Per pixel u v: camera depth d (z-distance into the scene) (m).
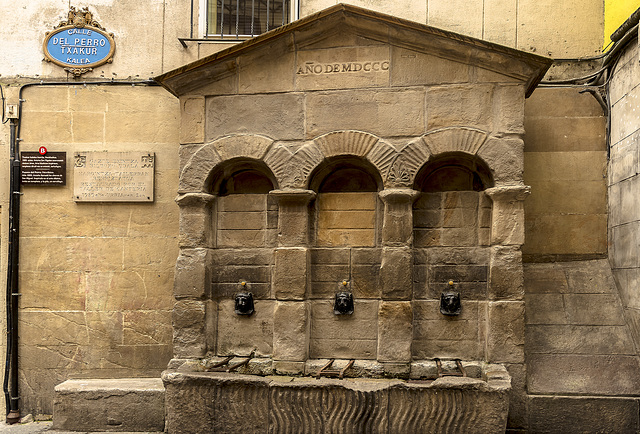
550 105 5.00
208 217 4.65
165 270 5.14
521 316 4.18
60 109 5.26
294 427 3.89
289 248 4.48
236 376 3.97
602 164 4.91
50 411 5.12
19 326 5.16
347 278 4.55
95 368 5.12
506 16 5.14
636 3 4.42
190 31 5.32
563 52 5.07
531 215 4.94
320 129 4.47
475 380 3.74
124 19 5.34
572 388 4.15
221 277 4.70
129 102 5.26
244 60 4.54
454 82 4.35
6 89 5.28
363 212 4.58
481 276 4.41
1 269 5.21
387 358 4.34
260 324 4.63
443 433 3.75
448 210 4.51
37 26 5.34
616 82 4.67
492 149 4.25
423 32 4.27
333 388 3.84
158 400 4.57
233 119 4.58
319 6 5.34
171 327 5.10
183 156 4.62
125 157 5.20
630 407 4.05
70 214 5.21
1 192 5.24
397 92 4.41
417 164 4.33
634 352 4.24
